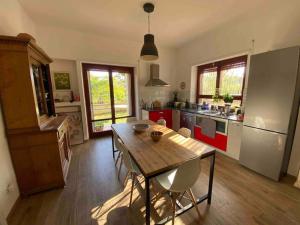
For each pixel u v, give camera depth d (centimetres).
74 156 304
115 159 291
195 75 429
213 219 155
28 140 182
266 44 249
